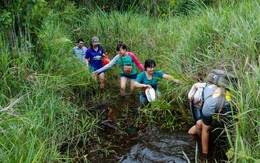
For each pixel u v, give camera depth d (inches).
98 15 357.7
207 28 209.5
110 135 178.4
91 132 179.0
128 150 163.0
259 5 219.6
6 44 186.9
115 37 327.0
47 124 159.8
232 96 135.0
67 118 173.8
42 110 162.7
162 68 230.8
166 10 370.9
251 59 163.9
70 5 370.9
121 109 213.0
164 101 197.0
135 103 222.7
